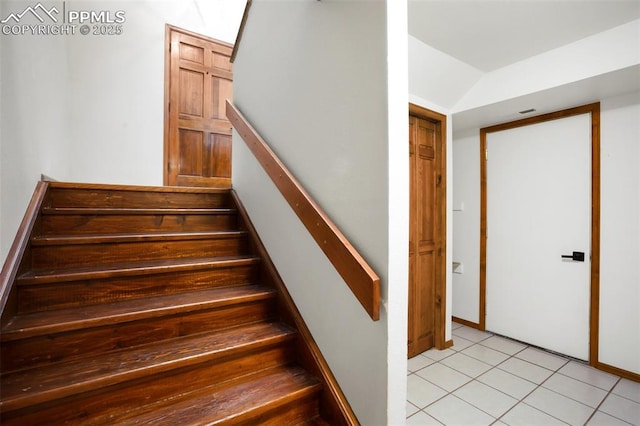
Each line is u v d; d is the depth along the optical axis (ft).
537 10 6.20
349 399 3.95
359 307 3.77
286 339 4.65
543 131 9.54
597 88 7.64
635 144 7.74
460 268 11.70
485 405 6.60
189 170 10.59
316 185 4.49
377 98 3.50
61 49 7.88
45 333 3.55
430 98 8.95
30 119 5.04
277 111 5.50
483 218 10.98
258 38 6.15
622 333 7.84
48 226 5.01
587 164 8.61
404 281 3.58
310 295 4.63
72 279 4.22
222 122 11.21
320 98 4.41
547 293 9.37
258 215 6.18
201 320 4.63
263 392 3.98
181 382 3.86
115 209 5.61
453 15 6.36
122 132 9.50
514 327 10.16
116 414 3.44
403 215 3.55
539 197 9.61
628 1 5.89
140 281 4.75
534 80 7.93
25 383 3.22
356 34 3.78
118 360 3.75
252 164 6.42
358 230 3.77
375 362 3.56
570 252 8.90
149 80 9.96
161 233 5.88
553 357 8.88
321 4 4.36
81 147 8.89
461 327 11.37
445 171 9.47
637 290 7.65
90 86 9.04
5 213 3.89
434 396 6.94
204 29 10.98
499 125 10.59
